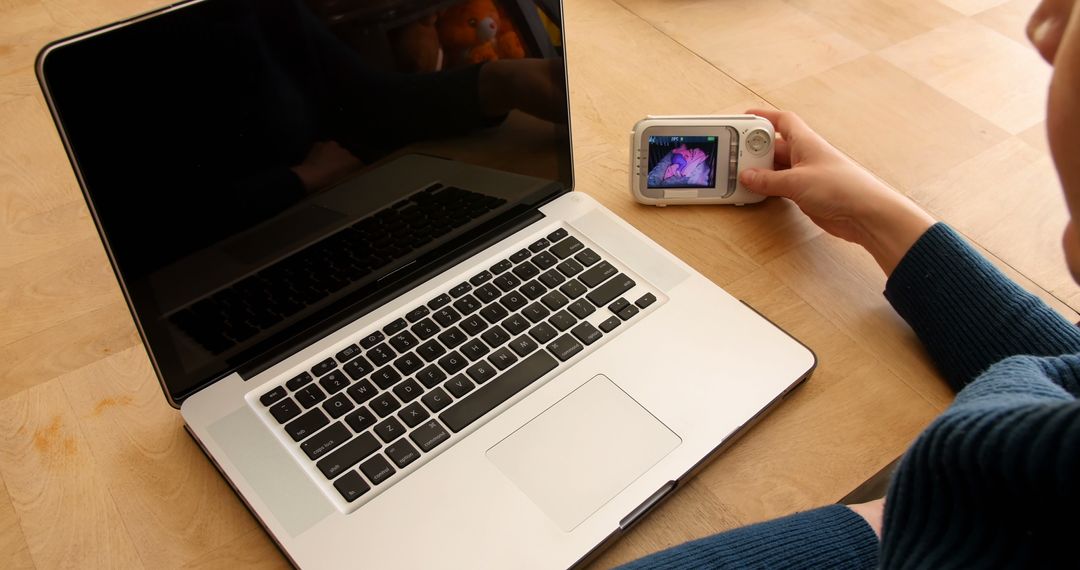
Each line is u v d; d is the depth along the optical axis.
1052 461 0.31
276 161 0.59
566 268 0.70
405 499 0.56
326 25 0.58
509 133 0.70
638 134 0.76
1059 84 0.25
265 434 0.59
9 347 0.67
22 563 0.54
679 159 0.77
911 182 0.81
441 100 0.65
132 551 0.55
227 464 0.57
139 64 0.51
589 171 0.82
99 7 1.01
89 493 0.58
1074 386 0.51
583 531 0.54
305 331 0.65
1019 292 0.64
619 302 0.67
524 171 0.72
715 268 0.73
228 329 0.61
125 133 0.52
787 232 0.77
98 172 0.52
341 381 0.62
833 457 0.60
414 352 0.64
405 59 0.62
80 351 0.67
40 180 0.81
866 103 0.91
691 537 0.56
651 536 0.56
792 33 1.00
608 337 0.65
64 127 0.50
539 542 0.54
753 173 0.76
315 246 0.63
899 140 0.86
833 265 0.74
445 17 0.62
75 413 0.63
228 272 0.59
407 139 0.64
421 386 0.61
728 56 0.97
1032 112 0.90
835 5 1.05
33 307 0.70
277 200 0.60
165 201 0.55
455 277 0.69
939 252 0.66
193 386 0.61
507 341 0.65
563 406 0.61
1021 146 0.85
